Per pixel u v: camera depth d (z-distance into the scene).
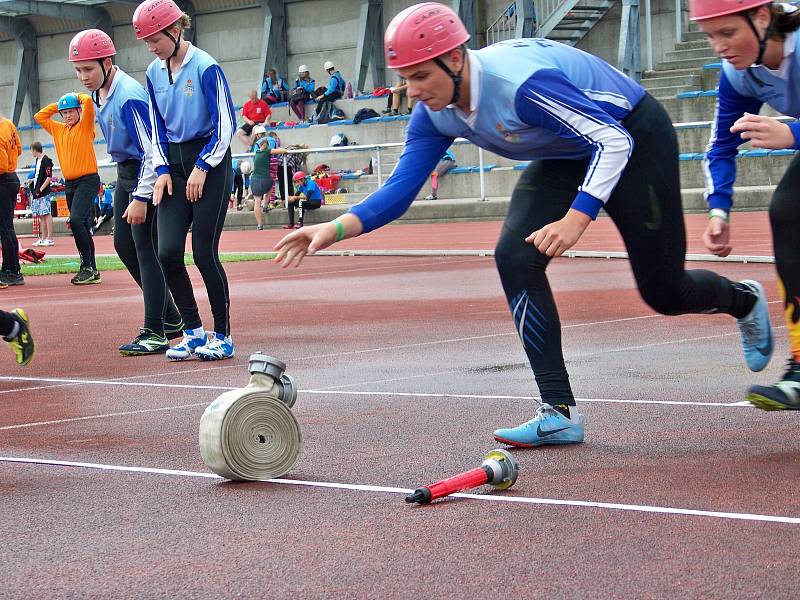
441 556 3.10
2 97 42.16
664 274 4.45
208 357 7.27
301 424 5.04
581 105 4.09
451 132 4.39
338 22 35.34
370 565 3.05
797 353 4.23
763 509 3.43
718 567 2.91
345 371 6.55
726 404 5.13
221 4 37.03
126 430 5.08
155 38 6.97
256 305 10.67
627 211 4.33
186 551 3.25
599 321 8.22
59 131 13.43
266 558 3.15
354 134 30.52
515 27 30.73
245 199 28.25
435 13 4.08
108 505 3.79
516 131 4.18
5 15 40.38
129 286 13.52
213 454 4.02
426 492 3.62
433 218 25.22
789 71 4.16
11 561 3.21
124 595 2.89
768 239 15.01
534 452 4.39
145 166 7.50
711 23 4.09
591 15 30.42
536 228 4.46
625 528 3.29
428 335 8.00
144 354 7.72
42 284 14.10
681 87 27.23
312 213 26.08
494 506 3.61
